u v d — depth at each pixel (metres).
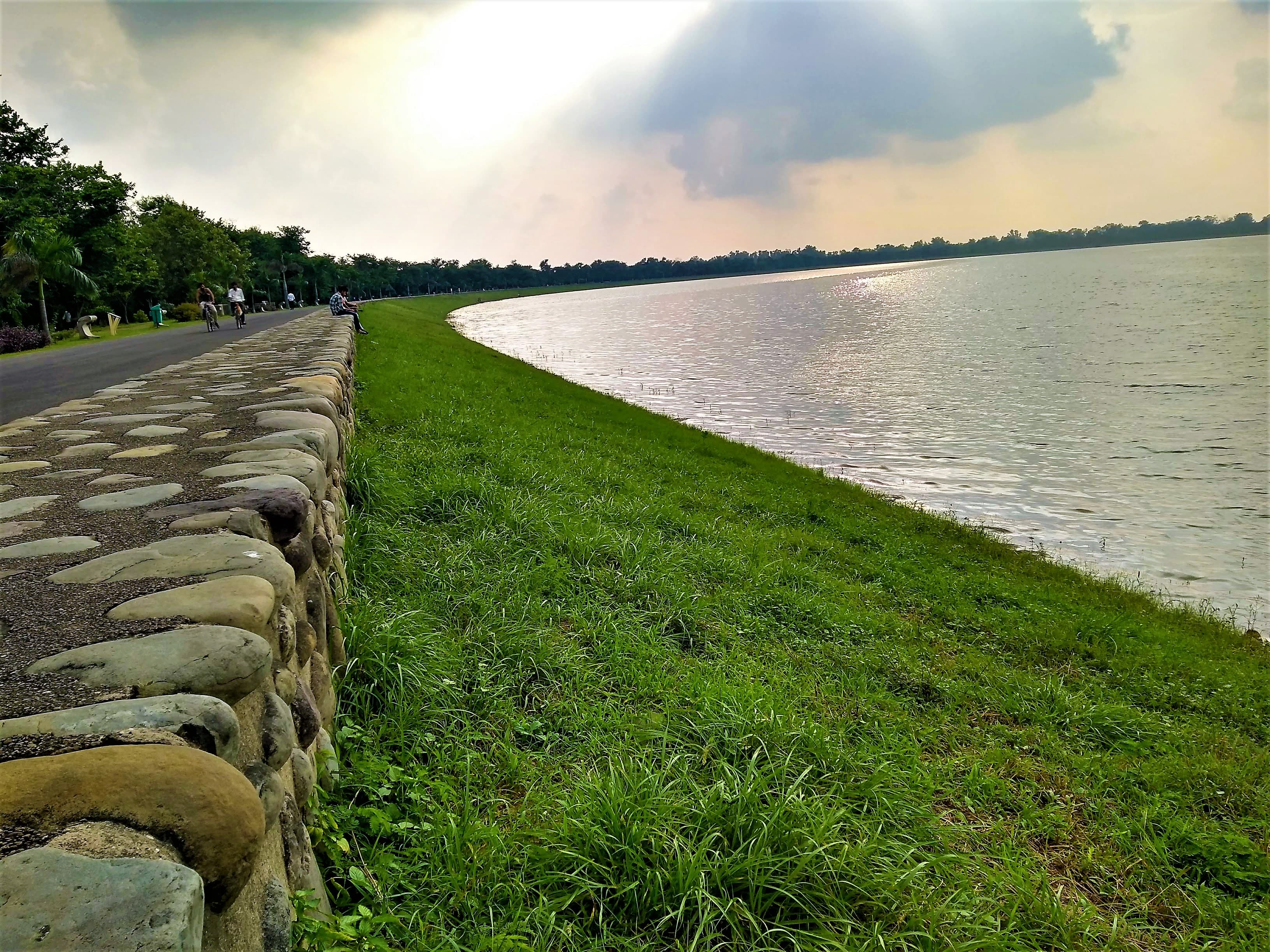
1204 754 5.01
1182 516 12.74
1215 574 10.38
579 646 4.75
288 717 1.95
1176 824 4.00
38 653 1.67
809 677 5.24
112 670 1.58
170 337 21.55
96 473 3.71
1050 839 3.86
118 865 1.03
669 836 2.82
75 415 5.76
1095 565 10.79
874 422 20.81
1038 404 22.34
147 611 1.88
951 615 7.67
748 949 2.52
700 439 16.52
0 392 9.70
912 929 2.70
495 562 5.69
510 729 3.64
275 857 1.71
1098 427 19.16
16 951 0.89
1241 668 6.91
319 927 1.78
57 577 2.17
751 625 5.96
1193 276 81.06
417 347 22.73
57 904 0.95
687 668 4.69
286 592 2.25
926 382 27.06
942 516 12.66
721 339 46.06
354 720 3.39
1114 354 31.27
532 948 2.29
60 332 32.81
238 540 2.50
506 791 3.23
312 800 2.31
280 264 77.50
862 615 6.89
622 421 16.81
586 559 6.18
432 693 3.68
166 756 1.25
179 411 5.83
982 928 2.83
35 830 1.07
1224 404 21.11
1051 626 7.55
